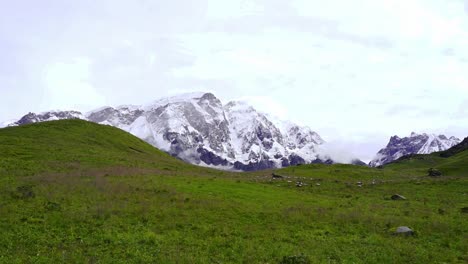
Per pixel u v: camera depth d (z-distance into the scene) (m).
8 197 40.19
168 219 36.53
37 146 86.12
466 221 41.25
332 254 29.02
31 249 27.61
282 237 32.78
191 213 39.12
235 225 36.09
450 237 34.75
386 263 27.52
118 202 41.12
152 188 49.94
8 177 51.09
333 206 49.56
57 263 25.05
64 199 40.88
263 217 39.62
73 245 28.72
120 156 92.75
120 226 33.84
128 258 26.64
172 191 49.16
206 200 45.12
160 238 31.02
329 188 70.25
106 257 26.55
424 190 69.81
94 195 43.41
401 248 30.75
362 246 31.27
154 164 89.62
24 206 37.53
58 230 31.78
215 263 26.20
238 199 48.69
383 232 36.12
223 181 66.12
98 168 66.31
